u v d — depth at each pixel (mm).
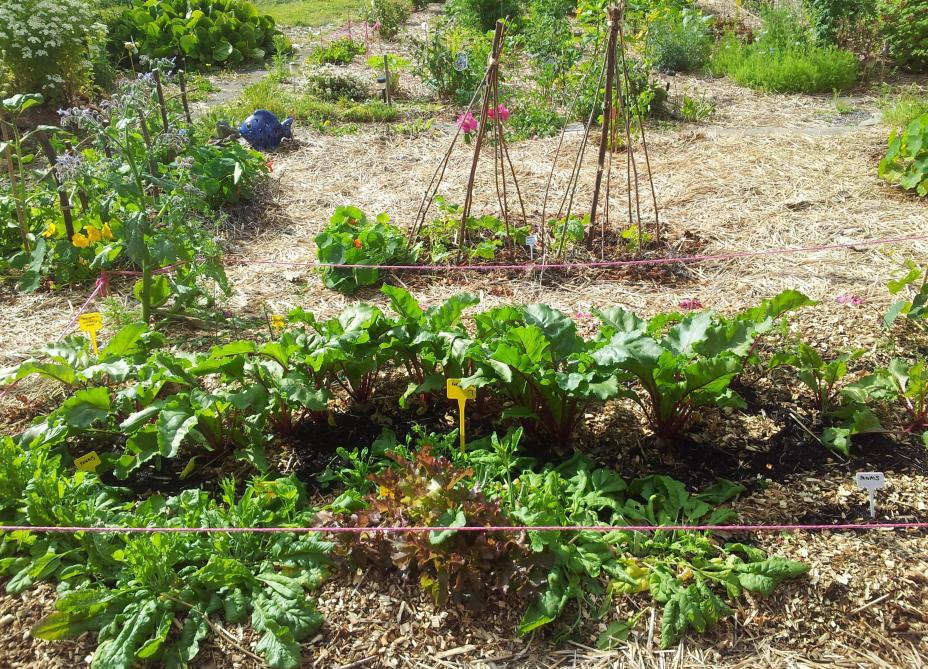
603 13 11516
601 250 6223
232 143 7680
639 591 3240
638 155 8398
